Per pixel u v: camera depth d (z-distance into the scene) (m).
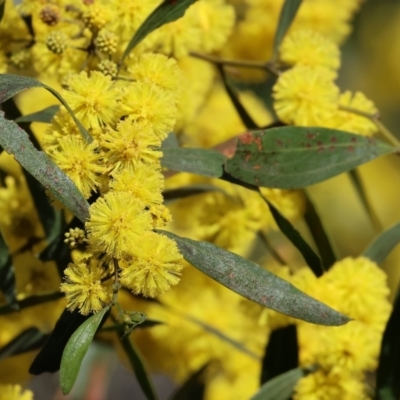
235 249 0.68
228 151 0.63
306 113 0.62
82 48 0.61
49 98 0.69
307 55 0.65
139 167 0.53
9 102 0.62
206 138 0.72
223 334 0.72
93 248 0.52
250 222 0.67
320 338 0.63
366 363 0.62
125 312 0.52
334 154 0.61
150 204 0.53
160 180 0.53
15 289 0.61
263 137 0.59
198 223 0.68
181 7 0.59
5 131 0.52
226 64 0.68
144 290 0.52
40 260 0.62
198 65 0.69
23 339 0.66
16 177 0.69
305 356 0.66
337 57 0.66
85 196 0.54
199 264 0.54
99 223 0.52
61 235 0.60
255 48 0.73
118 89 0.55
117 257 0.52
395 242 0.65
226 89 0.68
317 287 0.62
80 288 0.52
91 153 0.53
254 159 0.59
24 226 0.66
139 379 0.63
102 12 0.60
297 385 0.62
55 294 0.62
